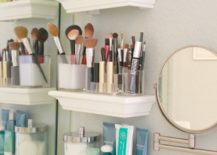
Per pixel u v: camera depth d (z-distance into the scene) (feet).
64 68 3.01
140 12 2.80
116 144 2.79
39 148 3.50
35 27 3.51
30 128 3.44
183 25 2.57
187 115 2.45
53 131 3.51
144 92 2.77
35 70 3.35
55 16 3.40
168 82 2.54
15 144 3.56
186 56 2.46
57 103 3.48
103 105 2.64
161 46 2.69
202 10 2.48
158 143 2.67
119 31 2.94
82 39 2.95
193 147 2.49
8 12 3.55
